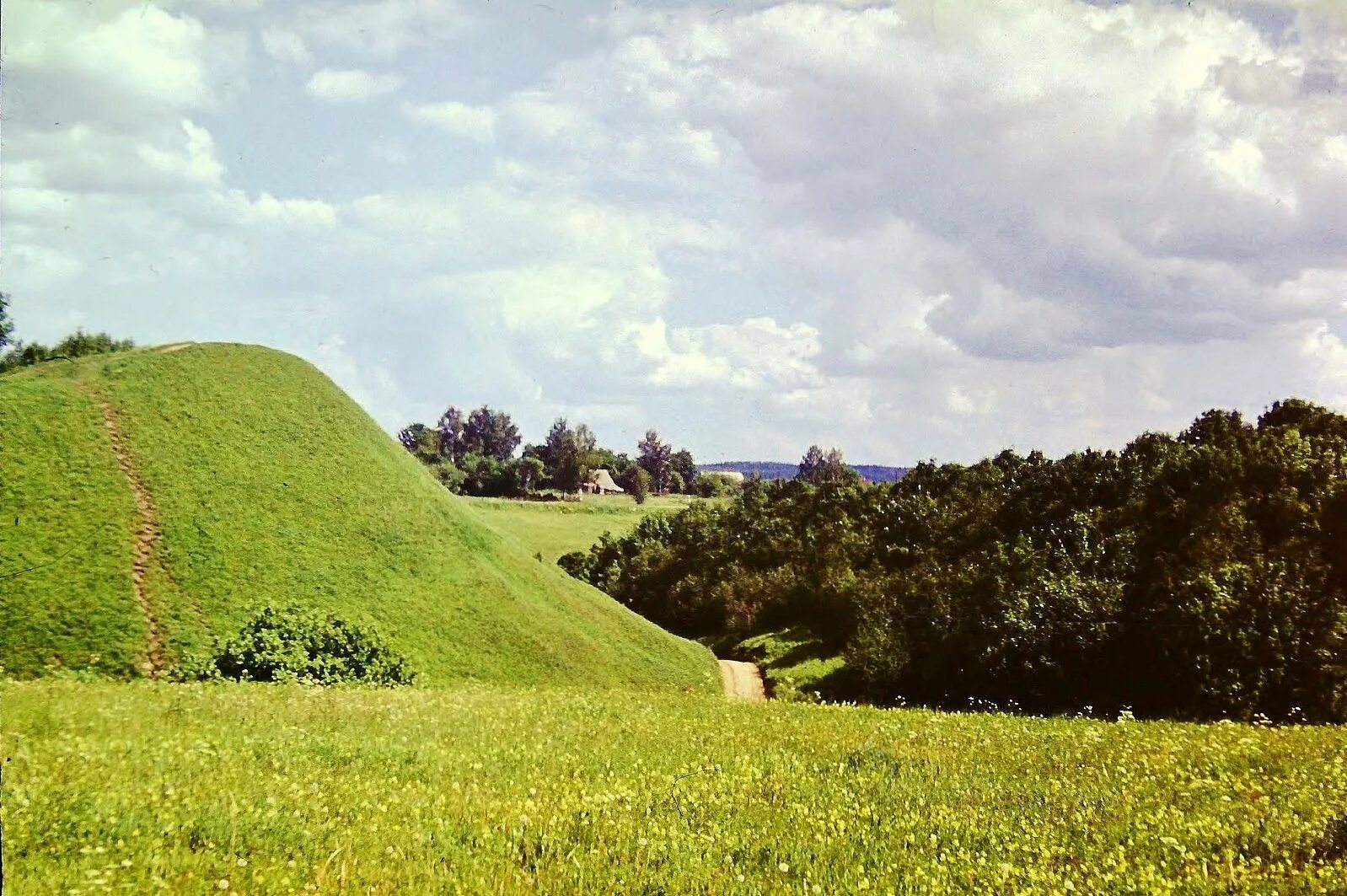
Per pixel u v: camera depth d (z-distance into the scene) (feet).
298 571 163.12
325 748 48.32
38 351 288.51
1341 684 126.41
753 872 29.63
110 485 159.74
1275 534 157.48
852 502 297.74
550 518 507.71
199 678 109.81
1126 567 162.91
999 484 246.06
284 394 217.15
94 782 35.14
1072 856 32.27
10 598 128.26
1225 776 45.50
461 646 167.12
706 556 327.06
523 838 32.37
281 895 25.49
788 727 67.31
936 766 49.98
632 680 183.73
